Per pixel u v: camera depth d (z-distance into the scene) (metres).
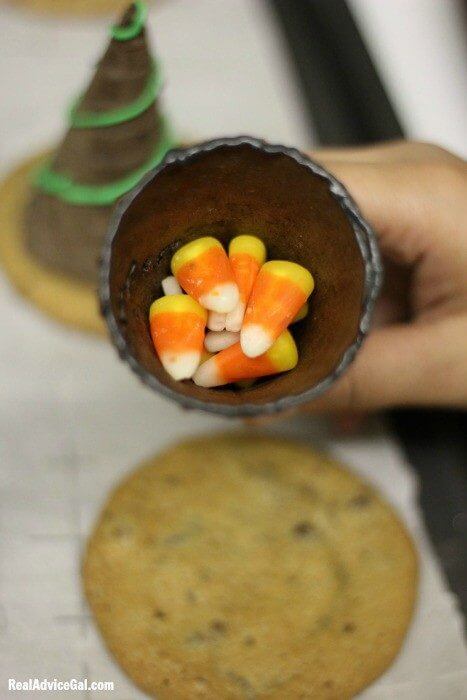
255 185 0.23
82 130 0.31
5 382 0.34
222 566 0.32
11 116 0.40
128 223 0.22
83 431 0.34
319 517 0.33
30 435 0.34
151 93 0.31
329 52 0.43
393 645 0.31
